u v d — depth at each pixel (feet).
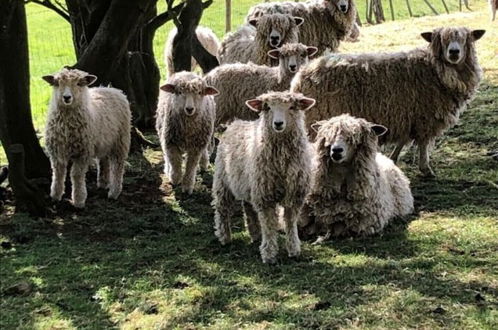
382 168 21.35
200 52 28.55
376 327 16.49
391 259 18.97
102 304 17.56
